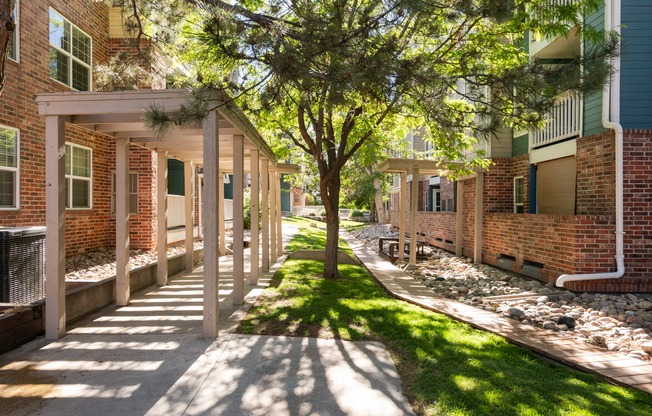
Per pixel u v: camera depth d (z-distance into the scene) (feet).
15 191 26.43
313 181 101.71
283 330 17.43
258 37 13.48
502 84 17.03
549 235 27.58
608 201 26.05
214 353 14.83
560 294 24.39
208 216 16.51
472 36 23.75
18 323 15.64
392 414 10.56
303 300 22.45
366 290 25.63
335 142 35.47
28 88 27.40
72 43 32.86
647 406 10.80
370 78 14.29
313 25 14.85
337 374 13.01
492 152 40.32
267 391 11.83
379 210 100.73
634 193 25.09
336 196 30.25
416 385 12.04
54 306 16.38
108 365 13.74
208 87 14.64
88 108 16.34
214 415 10.52
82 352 14.97
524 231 30.71
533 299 23.72
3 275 16.19
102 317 19.62
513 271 32.14
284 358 14.34
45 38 29.12
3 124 25.31
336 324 18.15
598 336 17.16
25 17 27.20
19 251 16.81
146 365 13.74
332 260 30.04
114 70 24.91
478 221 37.76
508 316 20.38
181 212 48.16
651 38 25.85
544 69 16.46
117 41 38.24
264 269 33.27
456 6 14.94
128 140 22.36
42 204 28.63
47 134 16.43
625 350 15.76
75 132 33.27
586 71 16.28
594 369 13.12
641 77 25.81
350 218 153.17
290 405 11.04
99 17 36.60
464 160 33.63
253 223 27.53
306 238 60.13
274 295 23.91
